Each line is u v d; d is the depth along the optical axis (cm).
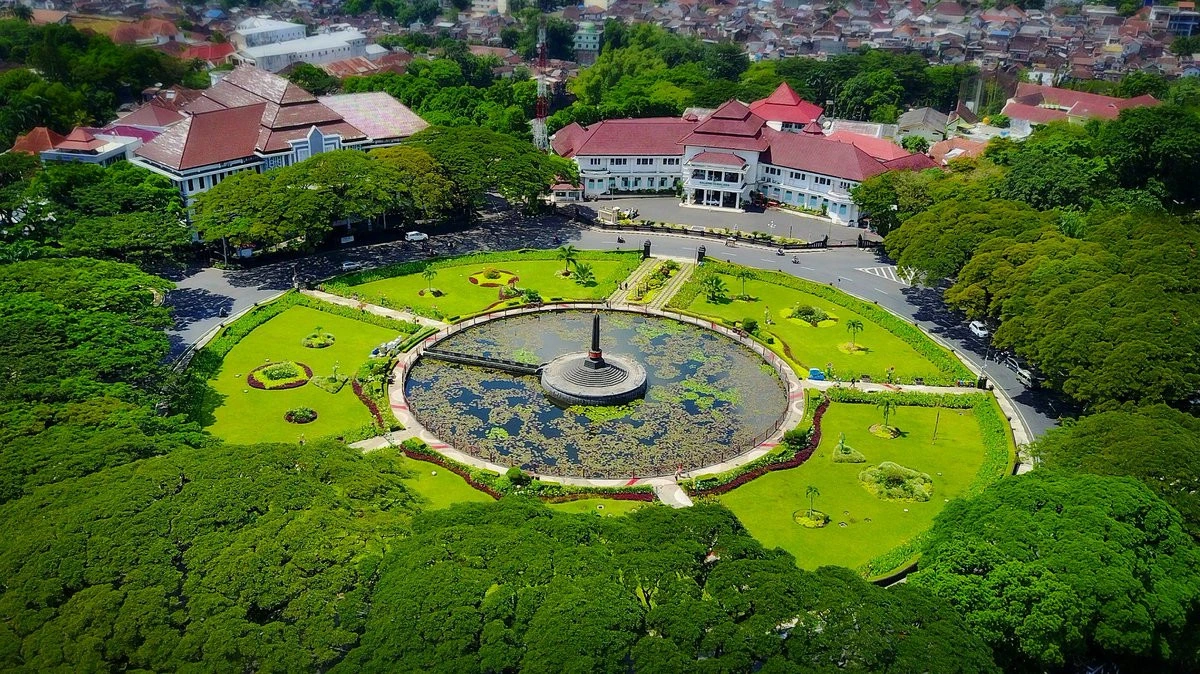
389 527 7119
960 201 15338
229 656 5778
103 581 6306
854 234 18850
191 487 7300
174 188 16375
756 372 12800
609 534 7044
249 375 12050
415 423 11069
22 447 7769
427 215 18475
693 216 19850
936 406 11794
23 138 19500
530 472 10088
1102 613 6588
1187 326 10438
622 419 11412
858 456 10512
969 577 6888
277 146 18488
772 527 9225
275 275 15612
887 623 6119
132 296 11781
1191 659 6981
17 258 13062
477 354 13038
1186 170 18912
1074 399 11481
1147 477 8131
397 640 5844
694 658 5944
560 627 5934
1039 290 11912
